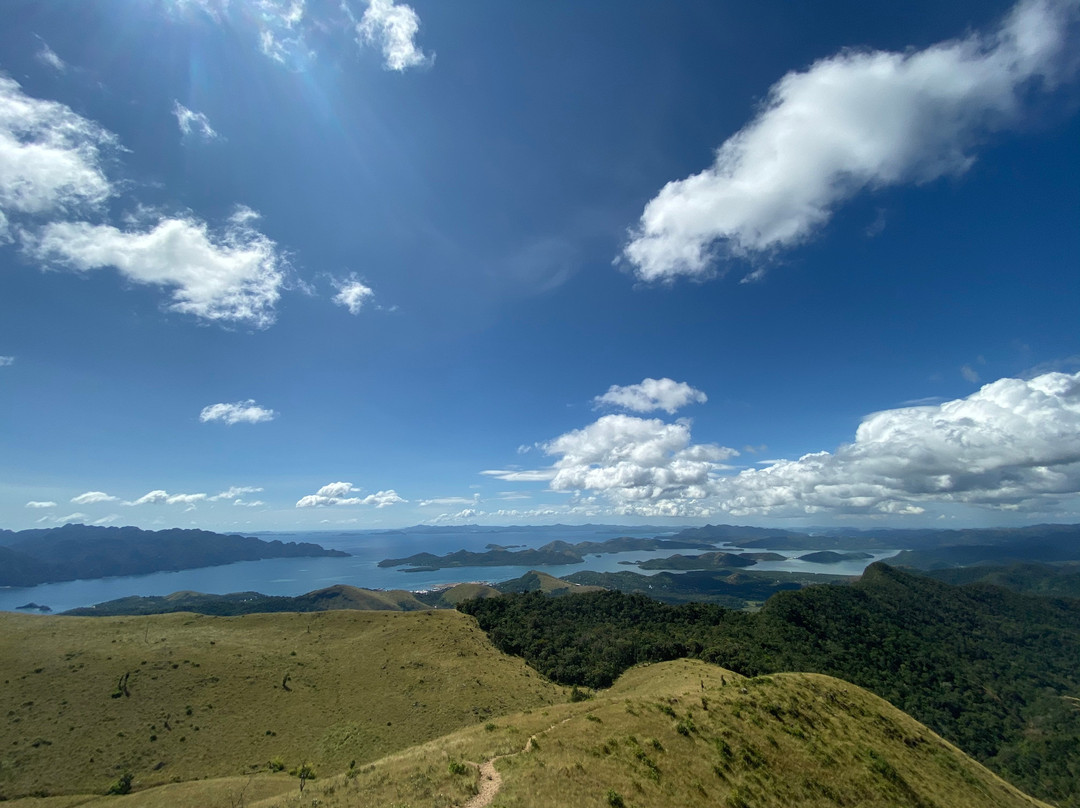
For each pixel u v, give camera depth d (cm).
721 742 3744
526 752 3391
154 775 5909
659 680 9700
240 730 7094
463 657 11025
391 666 9956
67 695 7175
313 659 9838
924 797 3844
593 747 3438
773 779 3453
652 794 2930
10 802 5200
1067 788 11000
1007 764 12188
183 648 9312
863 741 4456
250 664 9106
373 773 3297
